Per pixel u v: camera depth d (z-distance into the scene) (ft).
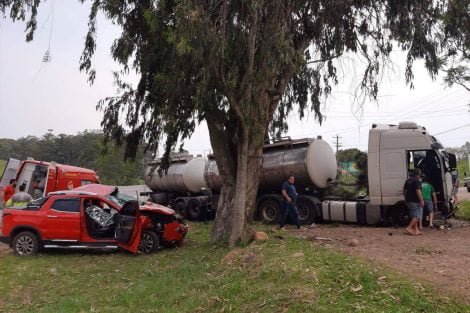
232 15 34.19
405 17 44.68
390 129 49.83
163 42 34.88
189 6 30.01
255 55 34.88
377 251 31.17
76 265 36.29
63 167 66.23
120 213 40.27
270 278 23.50
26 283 30.99
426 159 47.98
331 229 48.29
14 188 62.34
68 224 40.14
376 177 49.62
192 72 34.24
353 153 62.23
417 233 41.24
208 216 70.90
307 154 56.29
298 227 48.16
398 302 19.20
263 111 36.50
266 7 33.88
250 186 39.93
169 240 41.75
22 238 40.70
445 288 21.06
